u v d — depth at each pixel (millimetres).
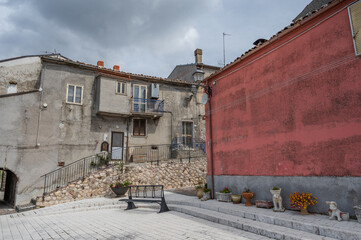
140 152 16250
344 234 4422
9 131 12195
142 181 13805
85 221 7707
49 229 6891
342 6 5863
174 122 17859
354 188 5301
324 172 5914
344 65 5711
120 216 8297
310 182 6207
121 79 15742
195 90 13680
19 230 7027
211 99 10570
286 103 7086
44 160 12969
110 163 14789
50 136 13375
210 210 7703
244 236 5266
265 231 5258
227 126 9422
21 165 12266
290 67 7059
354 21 5570
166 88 18094
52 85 13969
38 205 10664
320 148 6055
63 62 14391
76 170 13844
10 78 13961
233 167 8906
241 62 8938
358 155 5285
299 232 4992
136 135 16453
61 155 13562
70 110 14328
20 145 12391
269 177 7395
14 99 12609
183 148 17453
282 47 7383
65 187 11461
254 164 8000
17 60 14320
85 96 15000
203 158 16328
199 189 9688
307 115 6449
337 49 5895
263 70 8000
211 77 10523
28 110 12930
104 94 14961
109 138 15438
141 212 8898
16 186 12086
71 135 14102
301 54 6770
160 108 17141
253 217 6254
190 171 15539
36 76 14758
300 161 6520
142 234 5781
